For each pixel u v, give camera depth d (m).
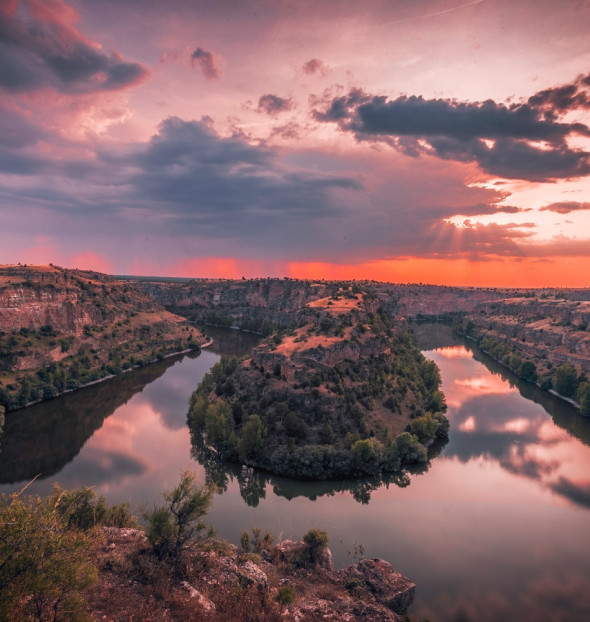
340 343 142.00
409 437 107.00
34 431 130.00
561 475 105.44
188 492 43.84
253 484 96.31
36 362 178.50
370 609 47.41
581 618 60.00
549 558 73.06
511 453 118.75
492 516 85.94
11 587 25.12
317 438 107.00
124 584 35.34
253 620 36.91
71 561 27.73
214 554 45.09
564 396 176.50
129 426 134.75
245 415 117.75
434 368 170.25
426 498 92.50
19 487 94.19
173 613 33.00
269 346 149.00
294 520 82.00
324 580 54.66
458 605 61.34
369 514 85.12
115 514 55.34
